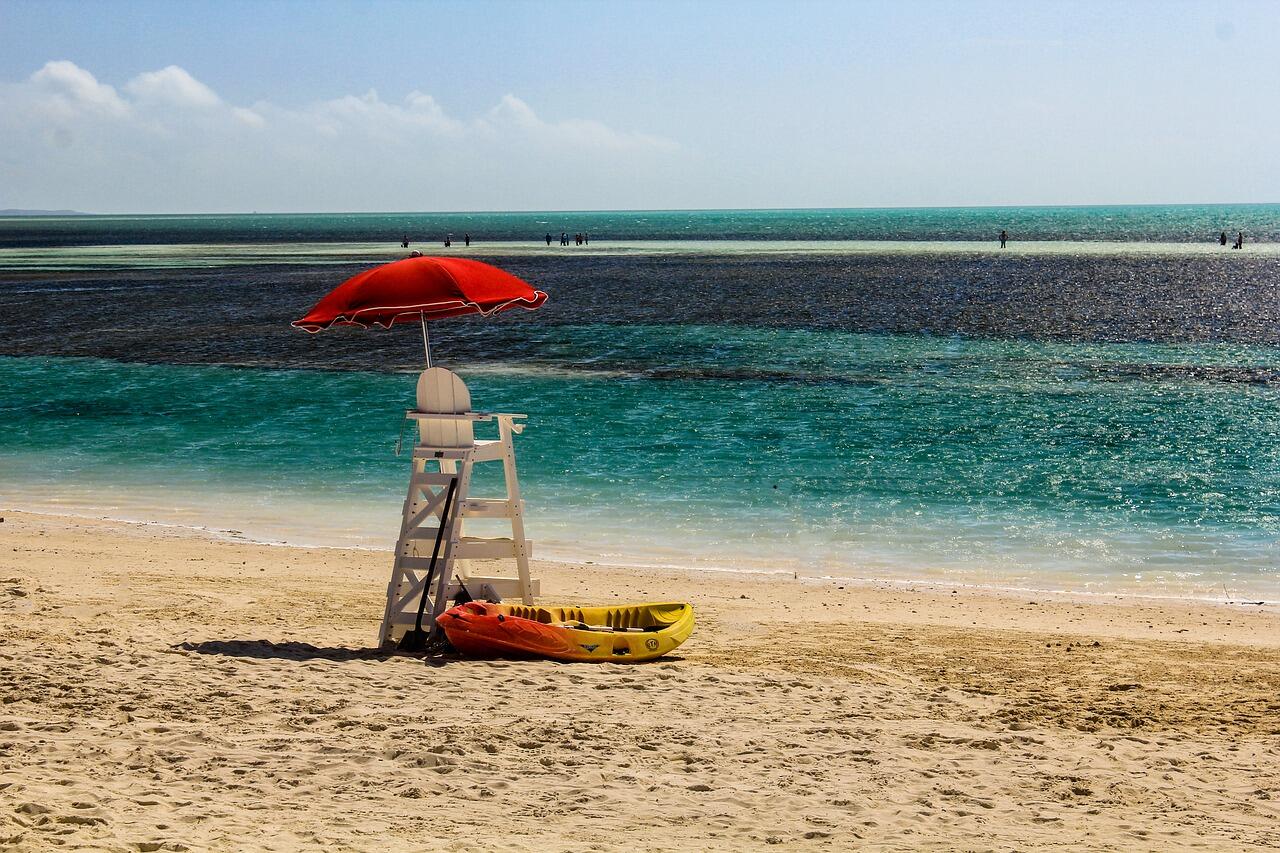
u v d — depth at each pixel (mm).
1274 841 6777
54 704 8633
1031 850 6457
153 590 13789
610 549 17359
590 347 44406
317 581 14750
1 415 29906
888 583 15359
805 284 75188
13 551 16031
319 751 7816
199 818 6234
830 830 6676
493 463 23719
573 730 8570
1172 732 9227
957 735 8891
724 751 8227
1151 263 94688
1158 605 14250
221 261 114750
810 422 28172
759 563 16516
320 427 28062
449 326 52938
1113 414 28969
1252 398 31344
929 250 124000
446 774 7496
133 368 39406
